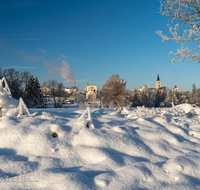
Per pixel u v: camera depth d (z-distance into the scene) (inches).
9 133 136.6
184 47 261.3
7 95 195.0
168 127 197.0
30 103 1731.1
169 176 103.6
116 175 98.2
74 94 2329.0
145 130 175.5
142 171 102.4
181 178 99.8
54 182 90.7
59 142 135.3
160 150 143.8
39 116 189.5
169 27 278.1
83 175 96.7
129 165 111.8
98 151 123.0
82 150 127.0
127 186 91.5
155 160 127.3
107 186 90.3
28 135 136.7
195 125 218.2
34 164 111.2
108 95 1544.0
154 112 267.1
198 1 269.1
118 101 1513.3
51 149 127.9
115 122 195.6
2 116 166.2
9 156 117.1
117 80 1529.3
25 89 1758.1
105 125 174.9
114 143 139.9
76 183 87.4
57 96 1939.0
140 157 130.2
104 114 266.8
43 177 95.0
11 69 1583.4
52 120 172.4
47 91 1959.9
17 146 129.6
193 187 90.7
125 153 134.0
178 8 280.8
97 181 91.7
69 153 126.0
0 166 105.9
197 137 183.6
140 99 2610.7
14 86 1552.7
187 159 118.9
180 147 152.4
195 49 254.7
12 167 105.1
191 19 275.1
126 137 149.9
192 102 2871.6
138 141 152.6
